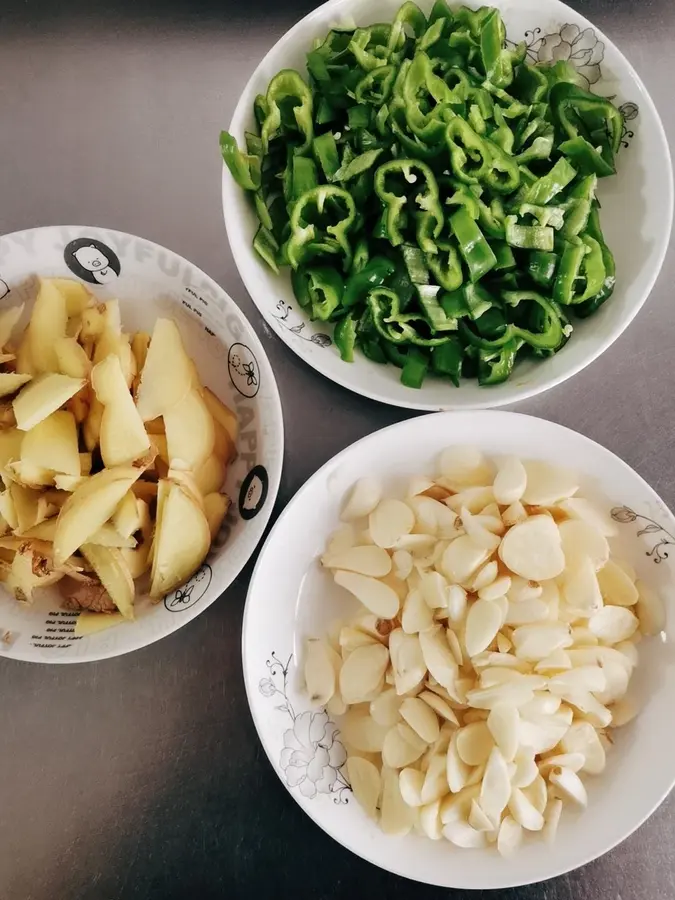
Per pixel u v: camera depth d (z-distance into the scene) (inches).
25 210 14.8
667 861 13.3
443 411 12.9
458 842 12.0
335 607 13.6
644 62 15.7
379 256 13.4
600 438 14.5
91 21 15.6
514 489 12.7
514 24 13.8
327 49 13.5
